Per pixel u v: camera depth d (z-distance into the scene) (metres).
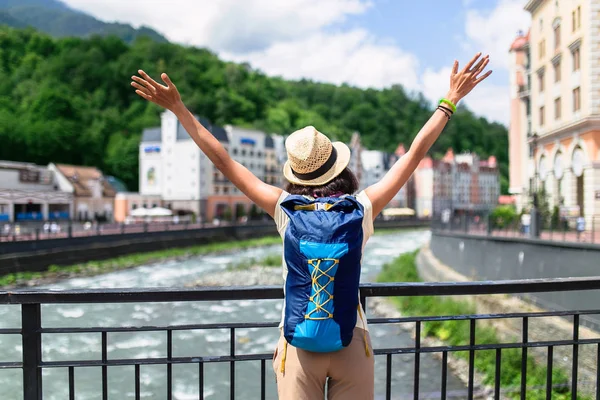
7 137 71.19
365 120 147.38
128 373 11.23
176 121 66.38
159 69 107.44
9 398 9.12
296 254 1.76
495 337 12.23
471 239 20.75
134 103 99.06
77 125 81.94
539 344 2.84
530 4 27.62
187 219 62.44
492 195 122.06
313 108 144.75
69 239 30.73
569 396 8.80
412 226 80.88
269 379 11.29
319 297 1.72
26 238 30.09
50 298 2.32
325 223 1.74
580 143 22.08
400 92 169.25
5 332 2.38
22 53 102.12
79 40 110.38
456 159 117.81
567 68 23.31
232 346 2.50
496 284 2.59
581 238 15.64
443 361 2.69
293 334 1.74
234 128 70.69
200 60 124.75
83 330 2.41
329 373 1.86
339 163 2.00
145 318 16.06
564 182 23.89
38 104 80.69
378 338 14.22
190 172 64.94
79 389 10.20
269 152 76.88
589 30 21.05
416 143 2.03
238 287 2.41
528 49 34.06
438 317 2.67
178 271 31.42
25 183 48.44
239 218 69.81
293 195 1.89
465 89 2.15
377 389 10.25
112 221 57.28
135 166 83.50
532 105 28.39
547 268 14.38
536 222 16.14
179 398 10.17
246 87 120.31
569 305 12.51
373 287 2.47
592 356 10.29
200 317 16.91
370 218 1.92
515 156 34.66
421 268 27.44
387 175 2.02
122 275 29.09
